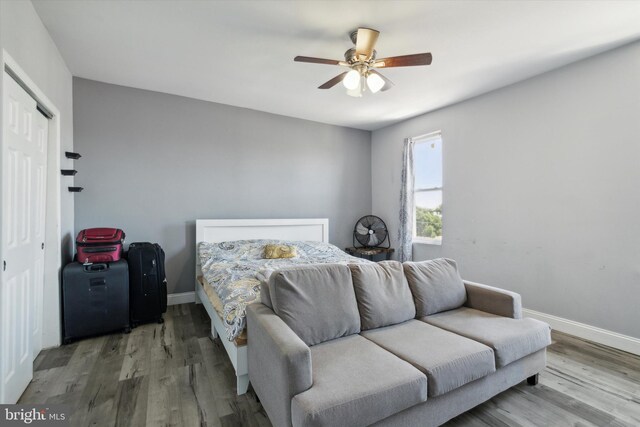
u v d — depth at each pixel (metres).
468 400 1.60
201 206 3.72
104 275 2.65
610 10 2.01
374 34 2.01
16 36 1.72
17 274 1.78
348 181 4.86
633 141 2.41
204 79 3.12
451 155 3.80
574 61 2.72
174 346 2.50
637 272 2.41
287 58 2.68
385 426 1.32
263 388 1.54
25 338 1.89
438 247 4.00
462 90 3.35
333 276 1.91
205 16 2.10
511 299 2.10
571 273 2.78
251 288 2.20
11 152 1.71
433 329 1.92
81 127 3.10
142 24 2.19
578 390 1.92
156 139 3.46
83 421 1.62
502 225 3.29
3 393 1.56
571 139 2.76
